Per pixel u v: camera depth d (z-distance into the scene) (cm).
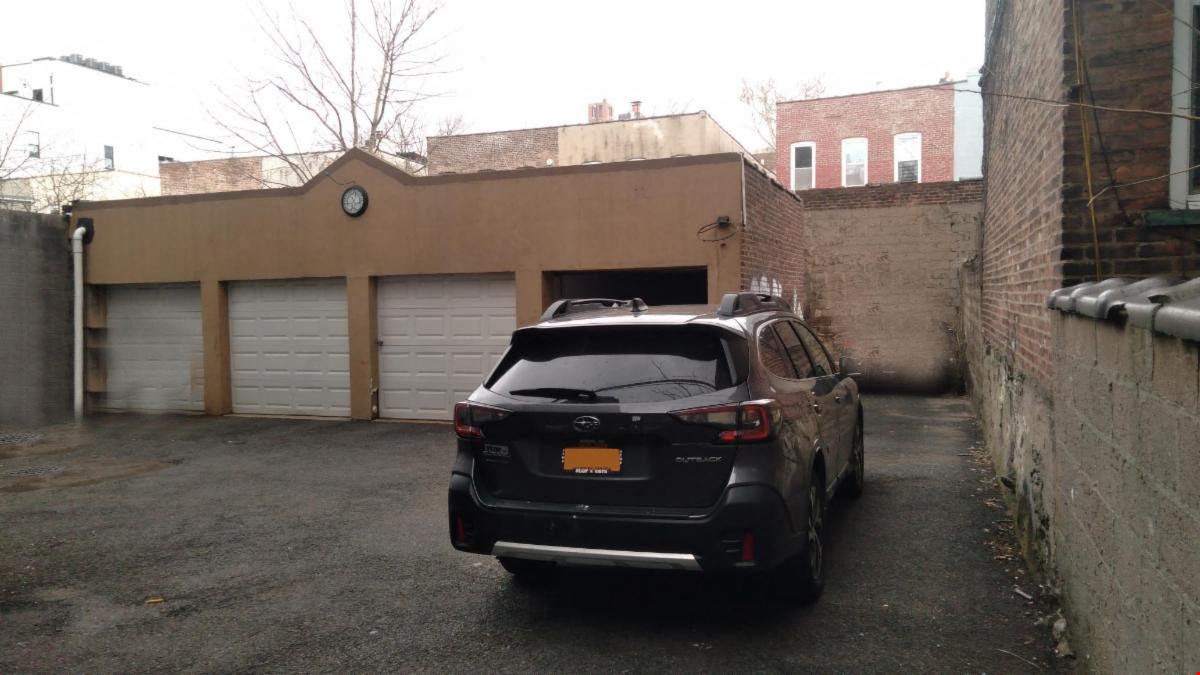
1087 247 461
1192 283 266
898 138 2733
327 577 536
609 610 470
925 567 529
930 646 411
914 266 1650
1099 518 341
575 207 1115
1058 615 433
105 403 1380
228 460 948
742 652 410
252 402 1309
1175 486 241
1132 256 454
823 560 495
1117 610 309
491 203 1152
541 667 399
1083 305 348
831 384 601
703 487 407
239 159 2897
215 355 1302
